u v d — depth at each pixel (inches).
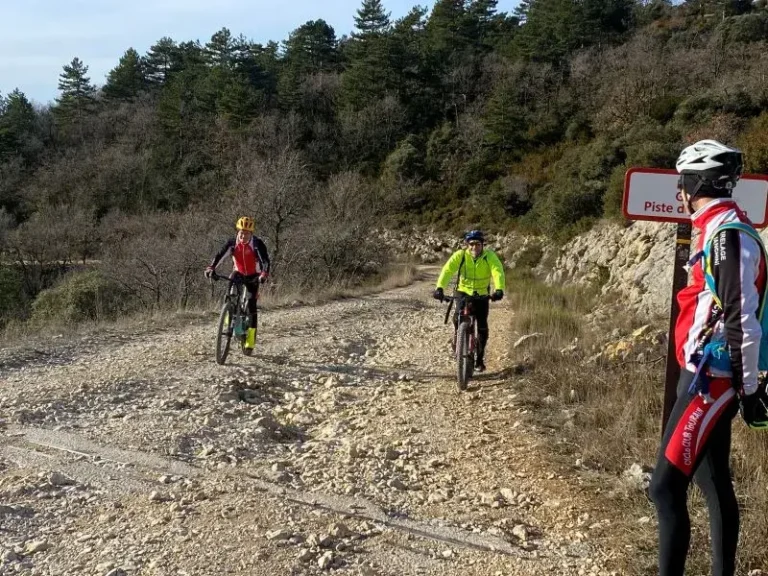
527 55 2444.6
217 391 258.8
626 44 2242.9
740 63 1566.2
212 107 2423.7
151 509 152.9
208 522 146.3
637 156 861.2
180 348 343.9
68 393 246.7
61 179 2066.9
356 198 1115.3
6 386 257.1
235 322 317.7
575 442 202.5
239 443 204.1
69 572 124.6
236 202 933.2
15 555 130.0
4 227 1517.0
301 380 296.5
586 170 1099.3
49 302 823.1
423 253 1641.2
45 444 194.1
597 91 1937.7
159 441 200.1
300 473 182.2
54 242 1418.6
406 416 241.4
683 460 103.3
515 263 1168.2
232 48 2955.2
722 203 105.8
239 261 324.5
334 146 2327.8
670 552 103.8
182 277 842.8
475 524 151.1
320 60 3073.3
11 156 2272.4
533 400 252.2
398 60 2502.5
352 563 131.1
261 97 2497.5
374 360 352.5
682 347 107.1
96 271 915.4
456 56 2679.6
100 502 156.4
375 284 996.6
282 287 711.1
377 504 161.3
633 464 174.9
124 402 241.3
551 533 146.9
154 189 2030.0
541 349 330.3
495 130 1931.6
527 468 185.6
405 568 130.0
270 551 133.5
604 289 598.9
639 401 219.8
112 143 2420.0
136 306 752.3
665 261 482.0
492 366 326.3
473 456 198.1
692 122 1208.8
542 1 2603.3
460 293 298.7
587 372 271.7
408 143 2144.4
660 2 2694.4
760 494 142.7
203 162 2105.1
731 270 97.2
